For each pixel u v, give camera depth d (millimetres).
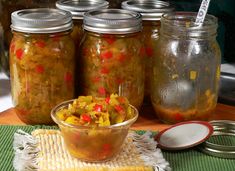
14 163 639
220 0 921
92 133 632
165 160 660
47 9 771
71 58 756
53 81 741
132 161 652
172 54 755
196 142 692
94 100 676
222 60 959
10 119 785
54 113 668
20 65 734
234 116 809
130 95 771
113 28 733
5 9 890
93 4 827
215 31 755
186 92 756
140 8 807
